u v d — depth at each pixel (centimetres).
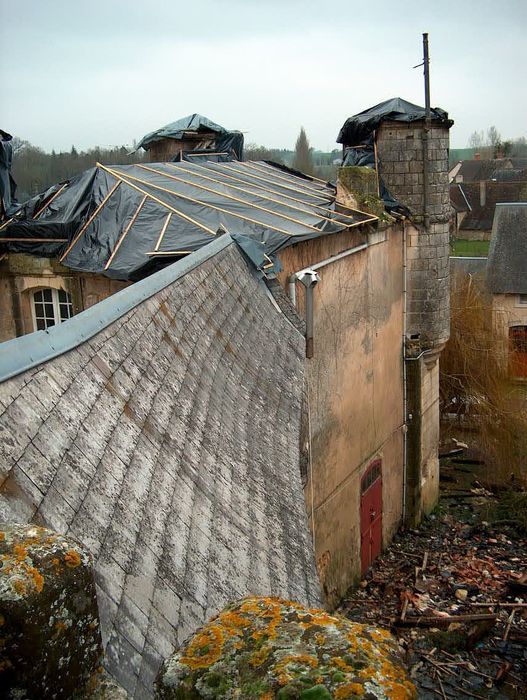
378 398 1922
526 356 2884
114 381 514
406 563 1911
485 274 3775
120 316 603
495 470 2431
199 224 1363
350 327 1697
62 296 1421
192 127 2448
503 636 1532
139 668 313
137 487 444
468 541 2044
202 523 499
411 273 2095
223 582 461
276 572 545
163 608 375
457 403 2673
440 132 2042
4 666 212
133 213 1398
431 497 2262
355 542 1772
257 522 591
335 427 1611
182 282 830
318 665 192
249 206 1496
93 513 380
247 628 211
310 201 1788
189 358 707
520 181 6003
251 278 1182
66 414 423
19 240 1389
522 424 2406
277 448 786
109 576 351
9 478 334
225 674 196
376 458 1917
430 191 2044
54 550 234
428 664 1441
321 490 1532
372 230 1786
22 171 3569
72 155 3622
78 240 1378
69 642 229
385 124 2022
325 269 1531
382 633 211
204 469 570
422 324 2123
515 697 1350
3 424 359
